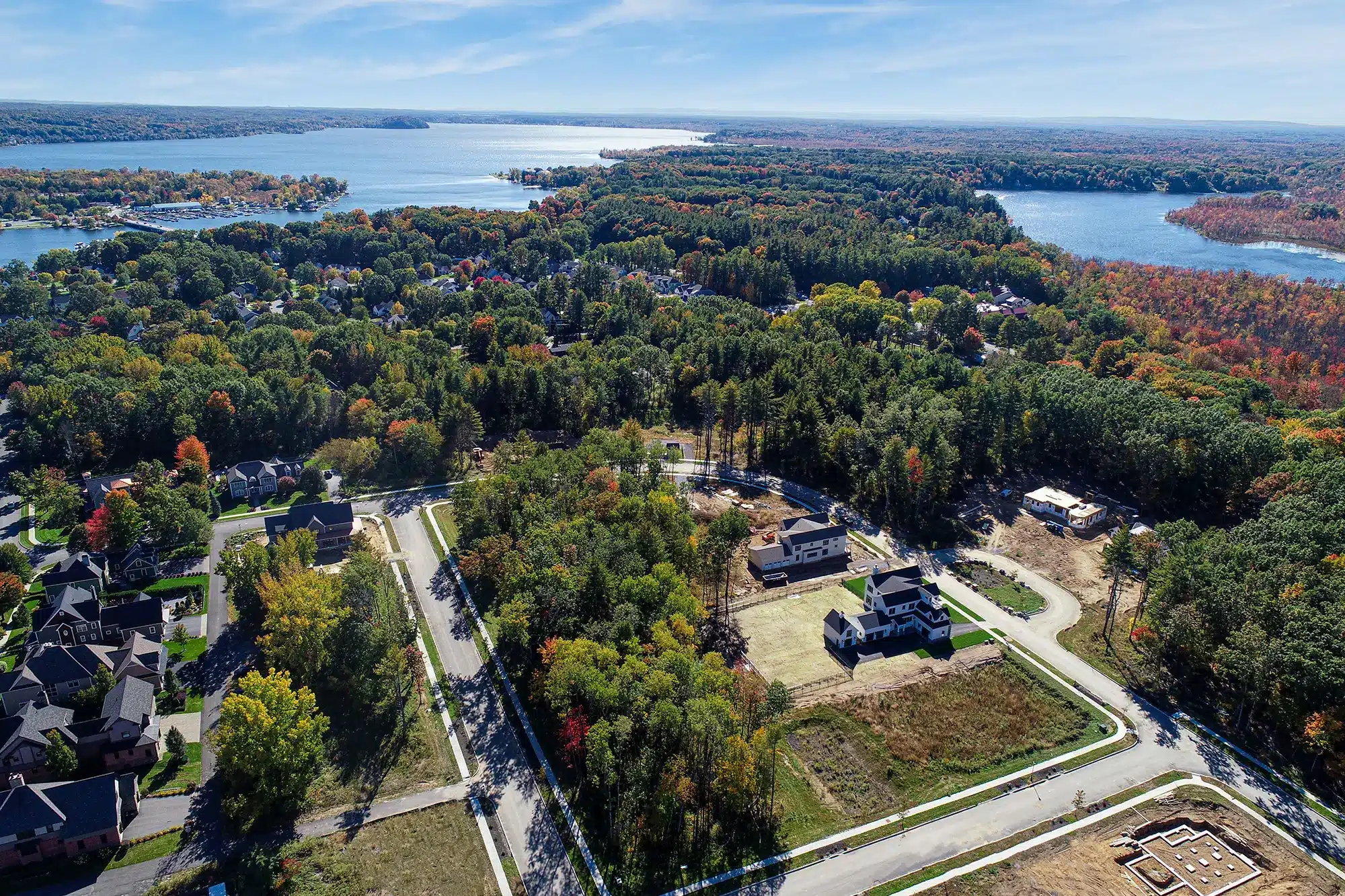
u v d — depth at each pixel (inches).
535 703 4015.8
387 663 3882.9
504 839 3282.5
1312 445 6077.8
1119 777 3641.7
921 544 5733.3
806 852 3235.7
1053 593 5123.0
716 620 4798.2
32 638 4269.2
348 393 7450.8
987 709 4072.3
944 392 7288.4
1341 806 3484.3
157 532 5344.5
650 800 3371.1
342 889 3065.9
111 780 3277.6
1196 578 4350.4
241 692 4077.3
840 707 4069.9
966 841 3302.2
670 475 6412.4
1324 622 3846.0
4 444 6953.7
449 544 5565.9
